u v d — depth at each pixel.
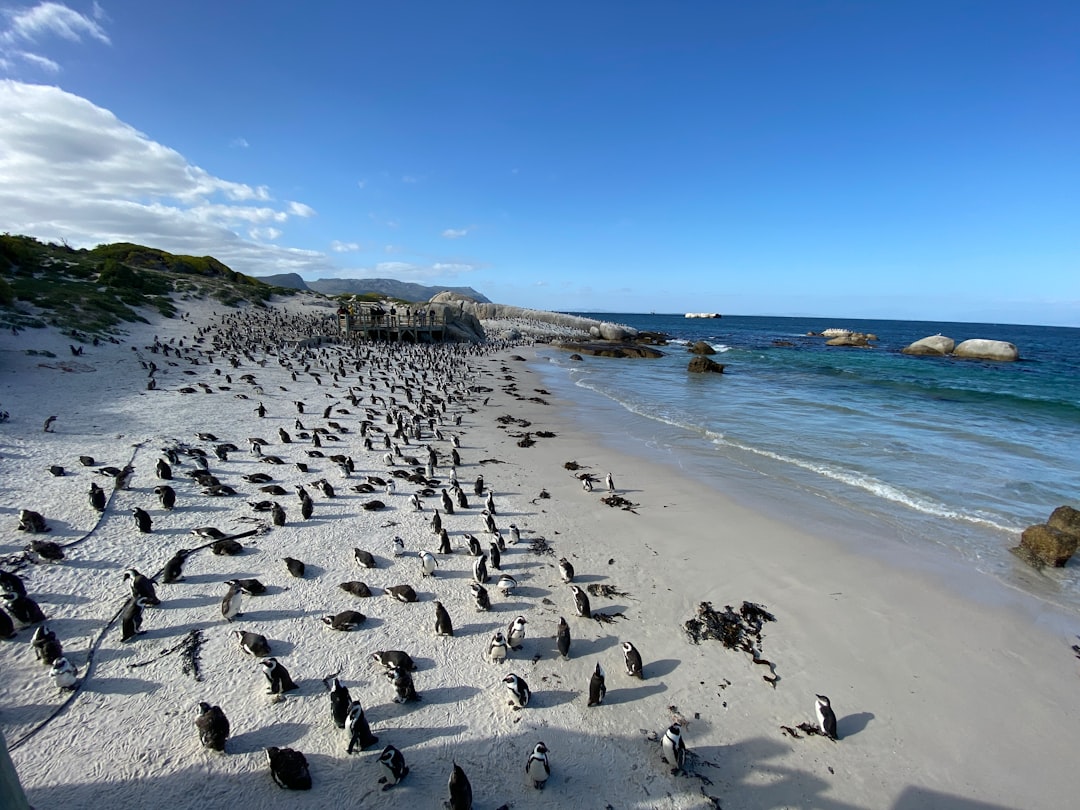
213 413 25.84
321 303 85.88
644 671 9.99
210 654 9.68
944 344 78.31
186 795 7.12
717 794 7.66
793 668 10.22
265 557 13.07
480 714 8.80
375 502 16.34
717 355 80.12
